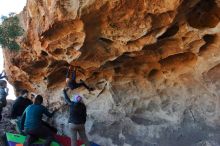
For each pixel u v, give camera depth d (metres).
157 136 8.46
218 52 7.47
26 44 8.90
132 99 8.92
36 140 7.92
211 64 7.68
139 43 7.55
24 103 9.35
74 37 7.49
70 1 6.89
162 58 8.08
